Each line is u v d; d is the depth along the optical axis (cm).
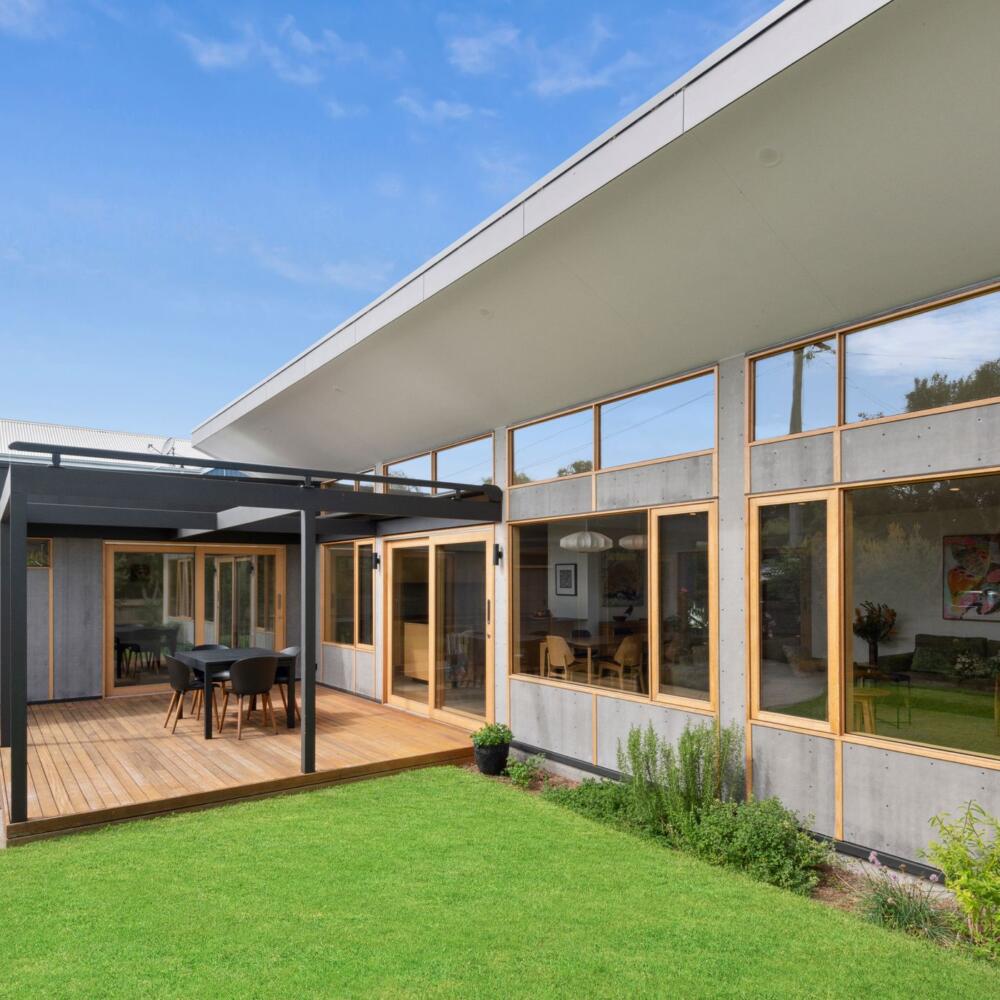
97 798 673
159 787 709
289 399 1080
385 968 403
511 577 903
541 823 647
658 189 510
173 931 445
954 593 507
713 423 664
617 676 757
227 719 1043
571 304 659
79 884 514
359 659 1246
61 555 1205
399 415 999
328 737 934
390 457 1154
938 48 368
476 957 416
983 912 441
